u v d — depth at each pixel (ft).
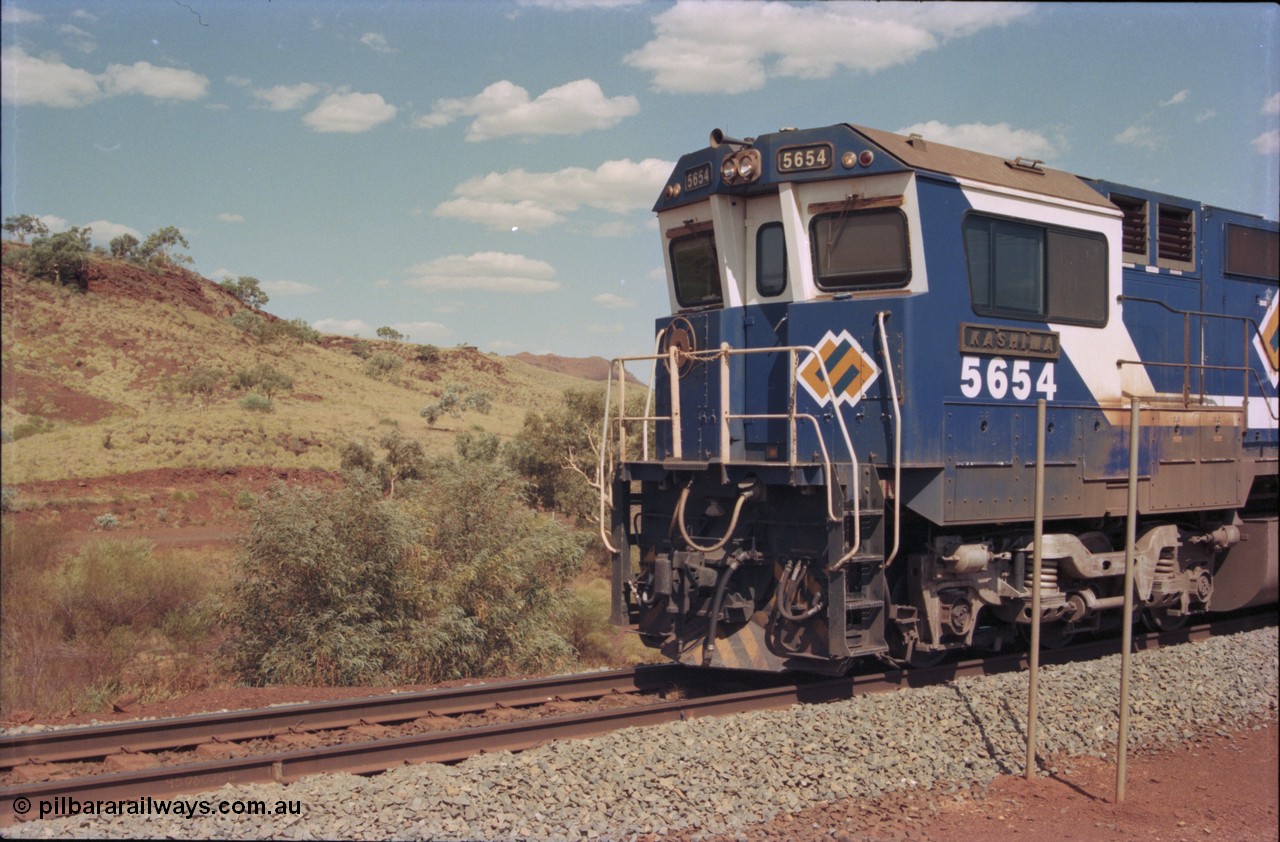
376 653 44.52
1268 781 26.63
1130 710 30.78
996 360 32.71
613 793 22.41
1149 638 41.22
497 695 32.07
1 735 27.12
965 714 28.86
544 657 50.16
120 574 59.11
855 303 31.12
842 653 29.43
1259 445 44.98
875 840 21.33
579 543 58.70
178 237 331.57
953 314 31.32
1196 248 42.04
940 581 32.78
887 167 30.48
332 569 44.75
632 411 98.37
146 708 32.99
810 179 31.63
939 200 30.91
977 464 31.83
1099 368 36.45
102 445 150.10
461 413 242.78
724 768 24.00
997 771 25.96
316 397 242.58
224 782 22.77
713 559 32.40
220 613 45.88
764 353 33.68
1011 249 33.24
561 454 107.04
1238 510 46.68
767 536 32.35
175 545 98.43
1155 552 38.86
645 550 36.32
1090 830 22.56
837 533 29.66
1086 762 27.25
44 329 235.20
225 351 264.31
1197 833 22.71
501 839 20.04
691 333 35.09
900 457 30.01
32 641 46.47
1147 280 39.58
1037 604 25.84
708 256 35.32
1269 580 43.57
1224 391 43.34
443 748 25.39
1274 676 35.99
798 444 32.30
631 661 53.67
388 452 142.72
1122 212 38.06
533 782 22.45
